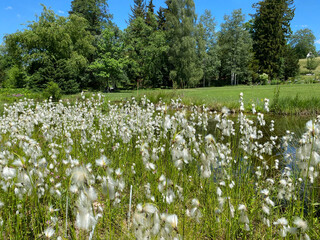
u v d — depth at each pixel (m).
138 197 2.76
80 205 1.08
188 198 2.86
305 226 1.44
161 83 45.66
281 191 2.28
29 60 32.78
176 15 40.84
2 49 46.69
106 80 36.72
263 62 47.94
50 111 5.84
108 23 44.38
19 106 6.28
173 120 2.20
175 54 40.75
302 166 1.89
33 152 2.01
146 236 1.21
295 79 41.72
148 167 2.15
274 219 2.41
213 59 45.22
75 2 44.19
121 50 36.78
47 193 2.43
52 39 32.78
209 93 22.11
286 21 52.78
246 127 3.47
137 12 50.81
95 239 1.82
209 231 2.34
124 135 3.78
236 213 2.22
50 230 1.51
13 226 2.06
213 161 1.82
